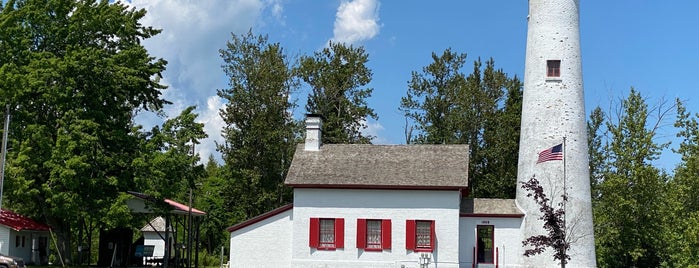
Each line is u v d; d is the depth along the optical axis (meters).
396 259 36.12
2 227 40.00
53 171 36.69
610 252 43.47
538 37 37.53
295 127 56.69
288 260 37.50
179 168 40.31
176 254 43.34
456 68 58.50
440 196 36.25
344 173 37.38
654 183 42.38
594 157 57.31
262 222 37.94
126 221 37.41
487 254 38.34
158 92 42.47
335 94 57.44
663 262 41.66
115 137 39.75
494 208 37.19
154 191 38.91
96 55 38.44
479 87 57.88
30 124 38.66
